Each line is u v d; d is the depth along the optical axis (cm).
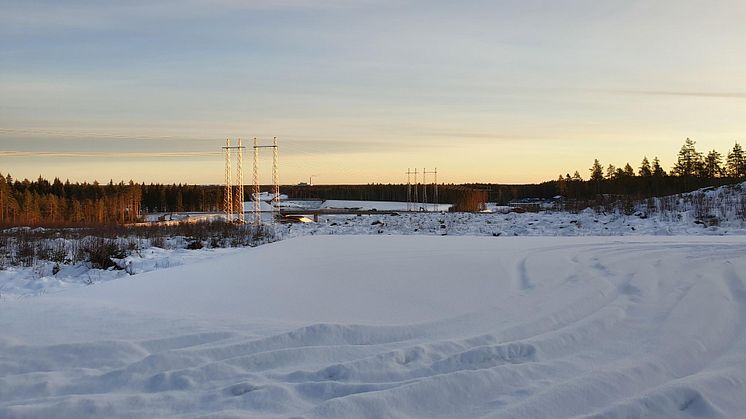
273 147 4753
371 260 957
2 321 545
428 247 1159
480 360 435
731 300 643
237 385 383
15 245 1806
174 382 390
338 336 495
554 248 1123
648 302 627
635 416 345
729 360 445
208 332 502
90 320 550
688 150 5906
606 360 441
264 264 934
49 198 7388
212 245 1978
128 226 2869
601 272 818
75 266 1391
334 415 339
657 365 429
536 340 481
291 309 612
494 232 2594
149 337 489
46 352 445
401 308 611
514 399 366
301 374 407
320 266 901
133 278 833
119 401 357
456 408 356
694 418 346
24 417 335
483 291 694
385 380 398
